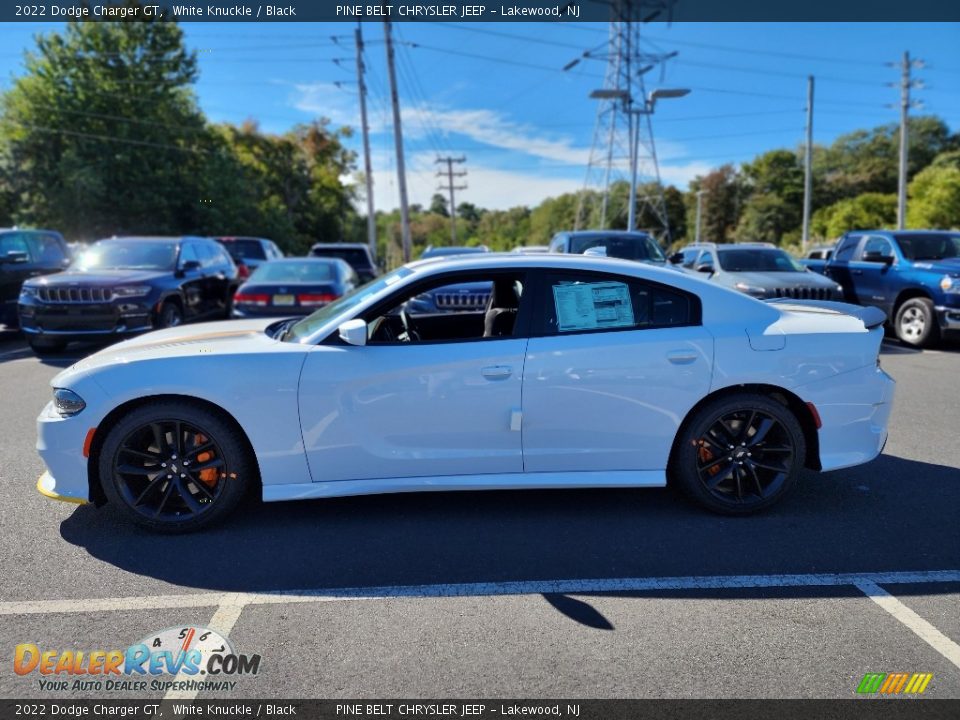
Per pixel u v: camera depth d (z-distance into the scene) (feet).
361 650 8.60
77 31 105.81
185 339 13.32
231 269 41.22
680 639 8.81
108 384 11.41
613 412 12.12
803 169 288.30
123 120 105.91
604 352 12.01
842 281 38.99
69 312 28.73
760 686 7.89
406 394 11.78
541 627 9.10
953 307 31.63
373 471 11.99
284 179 168.66
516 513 12.87
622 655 8.48
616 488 14.08
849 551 11.30
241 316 31.27
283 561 10.99
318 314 13.93
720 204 307.17
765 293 31.45
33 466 15.60
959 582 10.28
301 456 11.78
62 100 103.30
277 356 11.75
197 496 12.00
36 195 102.78
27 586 10.17
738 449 12.53
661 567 10.77
